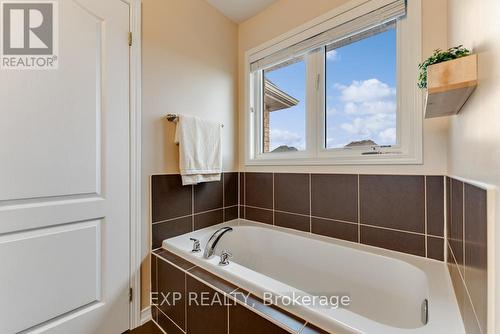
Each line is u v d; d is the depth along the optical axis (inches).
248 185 85.3
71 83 47.4
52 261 45.0
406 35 53.0
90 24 50.2
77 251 48.4
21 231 41.5
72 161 47.6
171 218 66.5
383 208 55.9
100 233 52.1
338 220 63.4
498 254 17.6
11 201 40.5
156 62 62.9
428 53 49.3
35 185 42.9
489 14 20.0
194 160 67.4
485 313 19.9
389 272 50.6
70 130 47.3
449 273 44.1
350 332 29.5
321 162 66.5
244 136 86.5
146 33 60.7
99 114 51.9
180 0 69.1
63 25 46.4
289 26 73.2
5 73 40.4
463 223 30.8
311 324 32.6
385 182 55.6
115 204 54.3
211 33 78.3
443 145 48.1
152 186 62.1
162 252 60.2
